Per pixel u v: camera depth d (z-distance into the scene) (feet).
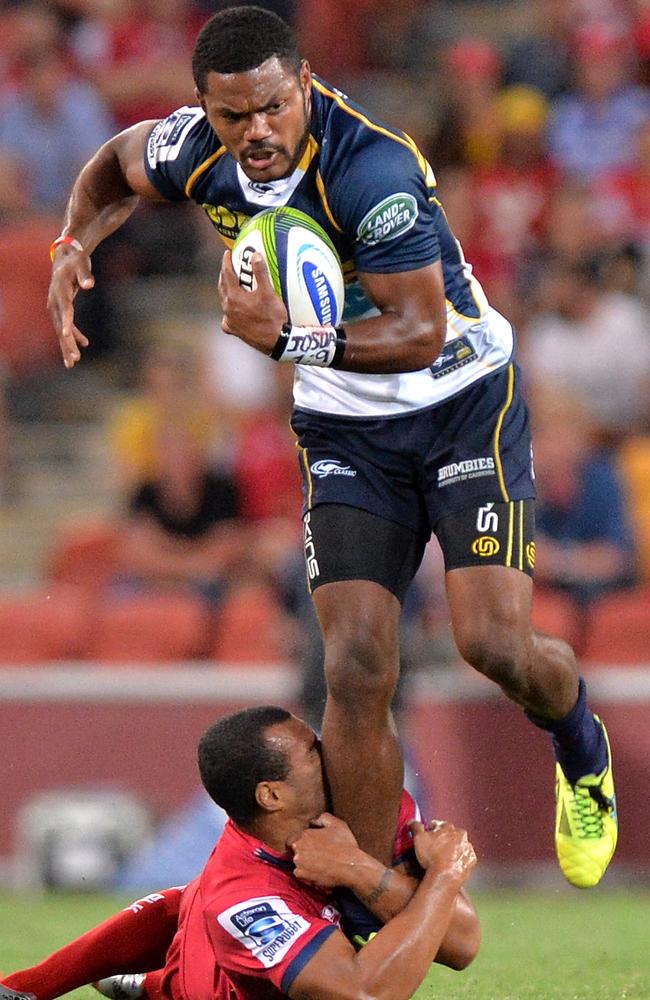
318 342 49.44
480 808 107.34
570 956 71.26
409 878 52.29
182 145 54.65
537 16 185.26
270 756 51.83
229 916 50.75
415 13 190.39
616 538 115.96
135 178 56.80
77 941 55.26
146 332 153.48
